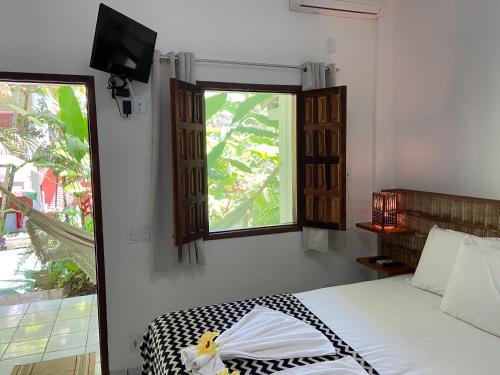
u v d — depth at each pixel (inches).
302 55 115.8
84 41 92.3
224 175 118.4
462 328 71.4
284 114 124.4
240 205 121.2
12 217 153.9
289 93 117.6
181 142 94.7
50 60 89.9
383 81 125.1
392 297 87.3
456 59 100.7
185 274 106.7
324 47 118.3
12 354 113.7
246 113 120.0
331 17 118.3
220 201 118.3
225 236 111.0
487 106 92.7
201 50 103.9
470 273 74.3
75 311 145.7
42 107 152.6
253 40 109.4
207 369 56.6
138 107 98.4
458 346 64.8
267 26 110.7
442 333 69.5
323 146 113.8
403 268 111.2
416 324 73.2
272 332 66.6
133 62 89.3
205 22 103.7
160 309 104.8
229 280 112.5
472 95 96.6
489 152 92.9
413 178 119.0
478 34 94.0
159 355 65.6
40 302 154.4
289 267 120.3
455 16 100.2
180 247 101.7
